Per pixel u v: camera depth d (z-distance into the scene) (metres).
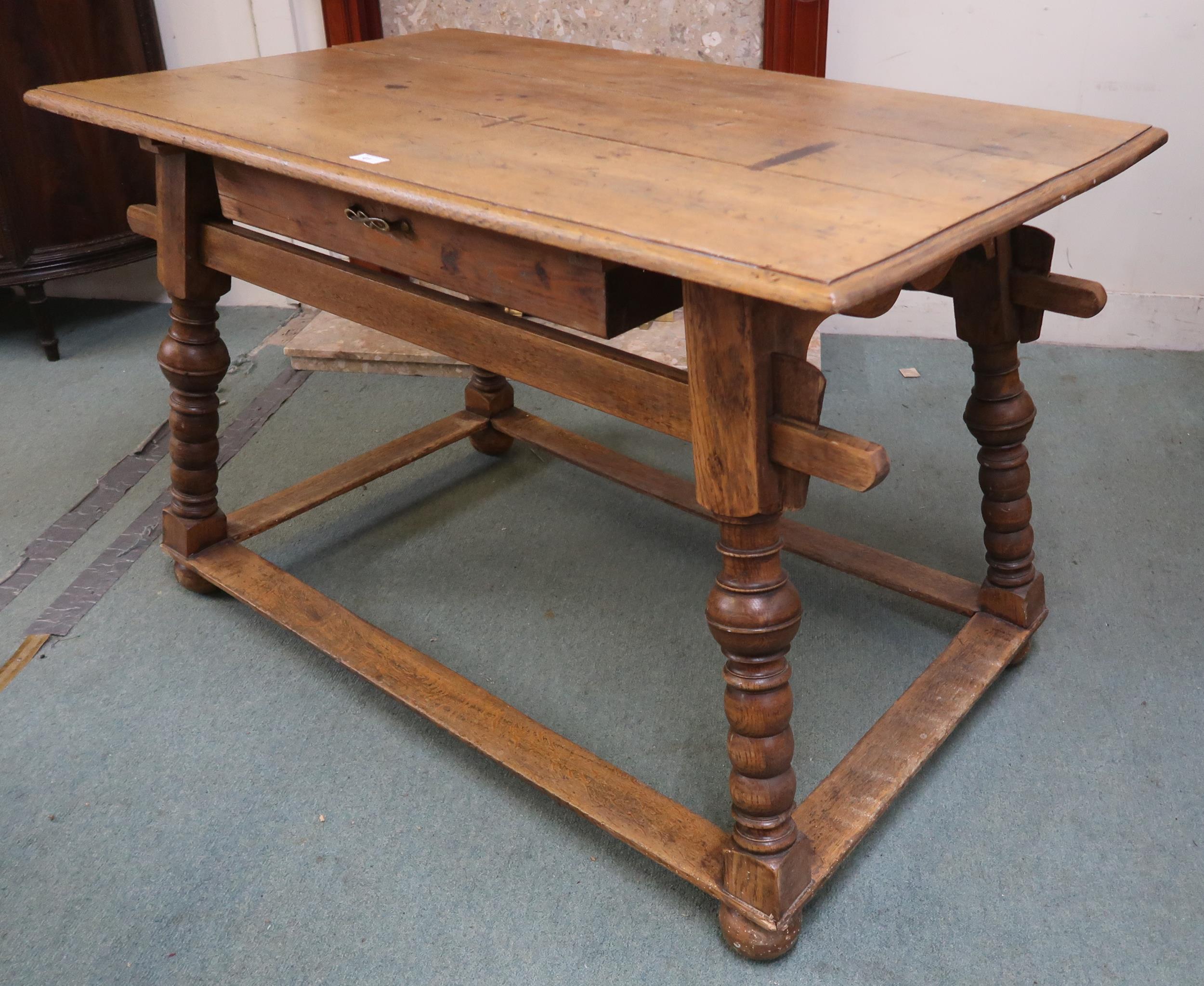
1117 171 1.42
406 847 1.60
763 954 1.40
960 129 1.58
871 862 1.56
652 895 1.53
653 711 1.86
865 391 3.00
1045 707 1.84
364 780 1.73
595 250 1.15
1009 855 1.57
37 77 2.93
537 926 1.48
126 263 3.24
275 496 2.30
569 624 2.09
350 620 1.93
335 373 3.16
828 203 1.24
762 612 1.30
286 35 3.28
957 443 2.72
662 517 2.45
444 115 1.67
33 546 2.34
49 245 3.09
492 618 2.10
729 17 3.04
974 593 1.97
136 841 1.61
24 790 1.70
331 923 1.48
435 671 1.81
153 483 2.59
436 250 1.46
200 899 1.52
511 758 1.63
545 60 2.11
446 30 2.44
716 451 1.25
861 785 1.57
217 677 1.95
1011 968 1.40
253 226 1.75
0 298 3.69
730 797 1.66
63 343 3.36
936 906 1.49
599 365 1.37
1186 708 1.83
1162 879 1.52
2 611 2.13
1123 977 1.39
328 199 1.58
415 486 2.57
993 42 2.94
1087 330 3.23
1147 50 2.86
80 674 1.96
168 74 1.96
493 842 1.61
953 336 3.34
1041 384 3.00
